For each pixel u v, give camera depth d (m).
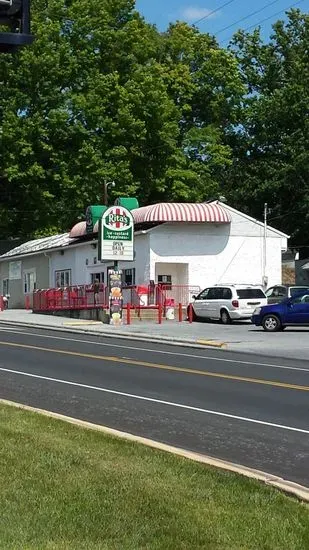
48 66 52.41
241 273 40.59
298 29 66.88
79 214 54.34
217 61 61.78
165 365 18.44
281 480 7.29
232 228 40.53
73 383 14.96
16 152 51.72
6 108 51.97
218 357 20.77
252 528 5.54
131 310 36.22
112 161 53.94
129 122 53.66
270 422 11.03
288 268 55.59
